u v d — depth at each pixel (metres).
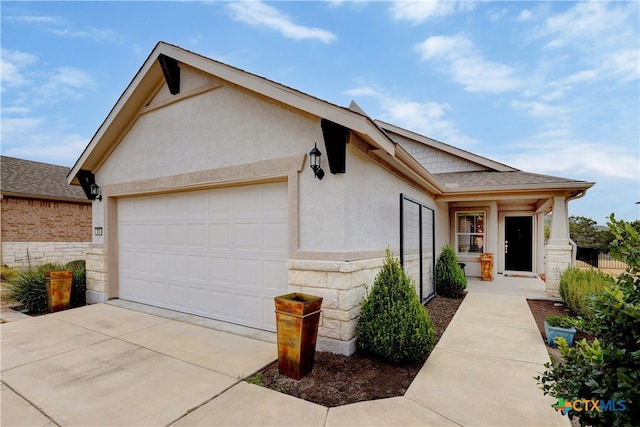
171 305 6.54
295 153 4.77
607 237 2.38
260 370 3.89
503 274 12.33
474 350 4.64
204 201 6.05
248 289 5.48
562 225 8.26
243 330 5.30
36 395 3.33
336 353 4.34
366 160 5.05
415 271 7.14
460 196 9.41
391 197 6.02
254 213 5.40
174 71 6.01
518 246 13.08
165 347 4.60
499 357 4.38
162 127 6.38
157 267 6.78
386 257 5.11
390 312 4.16
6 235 12.16
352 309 4.43
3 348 4.60
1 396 3.32
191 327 5.47
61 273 6.82
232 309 5.68
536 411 3.04
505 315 6.59
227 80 4.94
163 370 3.88
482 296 8.46
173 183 6.15
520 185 8.33
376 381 3.64
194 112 5.90
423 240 7.88
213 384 3.54
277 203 5.16
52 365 4.04
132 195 7.14
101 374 3.78
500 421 2.88
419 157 12.70
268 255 5.25
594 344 1.90
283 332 3.76
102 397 3.28
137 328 5.44
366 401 3.21
